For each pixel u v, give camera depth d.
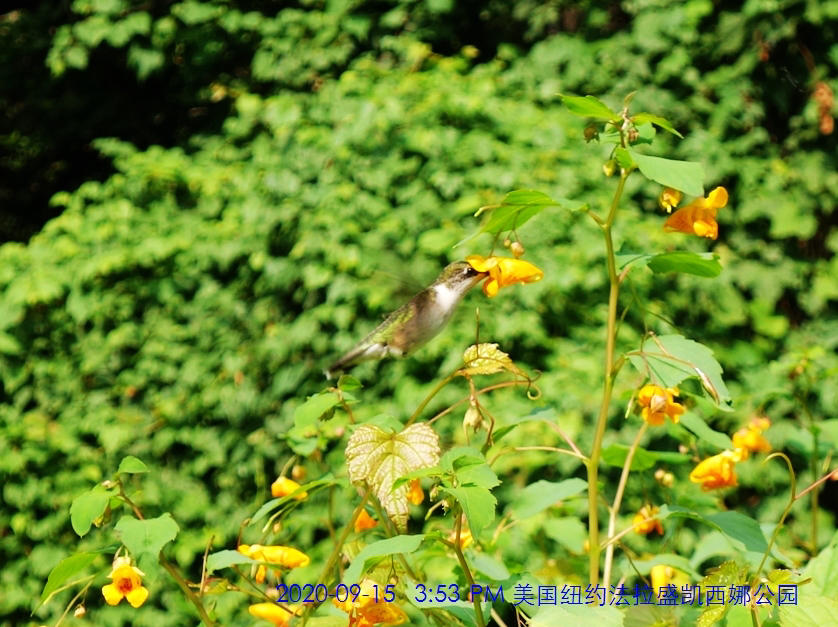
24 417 11.34
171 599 10.12
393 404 10.17
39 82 15.70
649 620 4.81
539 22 12.84
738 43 11.97
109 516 4.00
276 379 10.91
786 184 11.96
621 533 4.72
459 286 4.88
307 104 12.45
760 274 11.66
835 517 11.22
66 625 10.17
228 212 11.62
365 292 10.56
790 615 3.88
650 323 10.58
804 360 7.51
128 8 13.98
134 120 15.55
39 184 16.20
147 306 11.63
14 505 10.88
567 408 9.72
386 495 3.91
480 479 3.81
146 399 11.31
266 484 11.00
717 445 5.51
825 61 12.12
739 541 4.85
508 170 10.82
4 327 11.40
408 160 11.26
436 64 12.67
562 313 10.58
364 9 13.35
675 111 11.87
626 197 11.24
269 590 4.90
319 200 11.17
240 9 13.92
